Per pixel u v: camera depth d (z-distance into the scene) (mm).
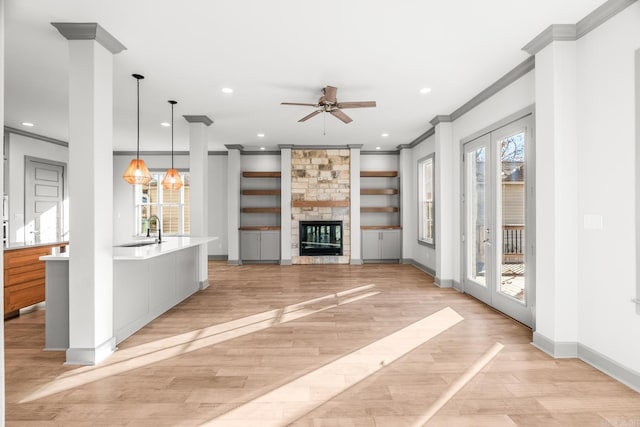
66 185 6938
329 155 7496
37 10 2391
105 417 1940
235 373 2465
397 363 2617
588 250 2562
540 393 2178
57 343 2867
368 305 4191
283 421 1912
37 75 3543
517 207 3539
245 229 7453
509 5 2369
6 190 5703
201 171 4961
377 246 7488
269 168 7875
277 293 4816
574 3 2344
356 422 1900
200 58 3158
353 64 3293
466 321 3568
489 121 3988
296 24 2600
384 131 6078
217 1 2311
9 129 5680
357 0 2314
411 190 7352
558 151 2658
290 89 3930
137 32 2697
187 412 1994
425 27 2648
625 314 2291
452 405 2055
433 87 3896
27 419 1917
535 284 3000
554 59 2650
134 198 7883
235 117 5078
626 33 2250
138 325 3363
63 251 3420
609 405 2043
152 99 4262
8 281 3641
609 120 2381
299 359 2693
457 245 4941
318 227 7527
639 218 2180
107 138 2752
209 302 4363
